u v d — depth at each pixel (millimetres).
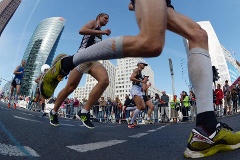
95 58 1575
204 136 1389
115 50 1390
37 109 15117
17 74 10477
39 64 159750
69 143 1866
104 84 3473
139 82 5918
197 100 1492
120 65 131625
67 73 2029
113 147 1826
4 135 1797
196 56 1518
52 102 18609
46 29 173000
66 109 13992
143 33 1323
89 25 3434
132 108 8250
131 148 1831
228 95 11492
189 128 4379
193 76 1516
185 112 11273
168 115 11539
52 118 3635
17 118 3600
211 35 62312
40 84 2184
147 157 1510
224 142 1430
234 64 58094
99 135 2736
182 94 11859
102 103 12625
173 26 1672
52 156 1340
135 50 1340
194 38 1568
